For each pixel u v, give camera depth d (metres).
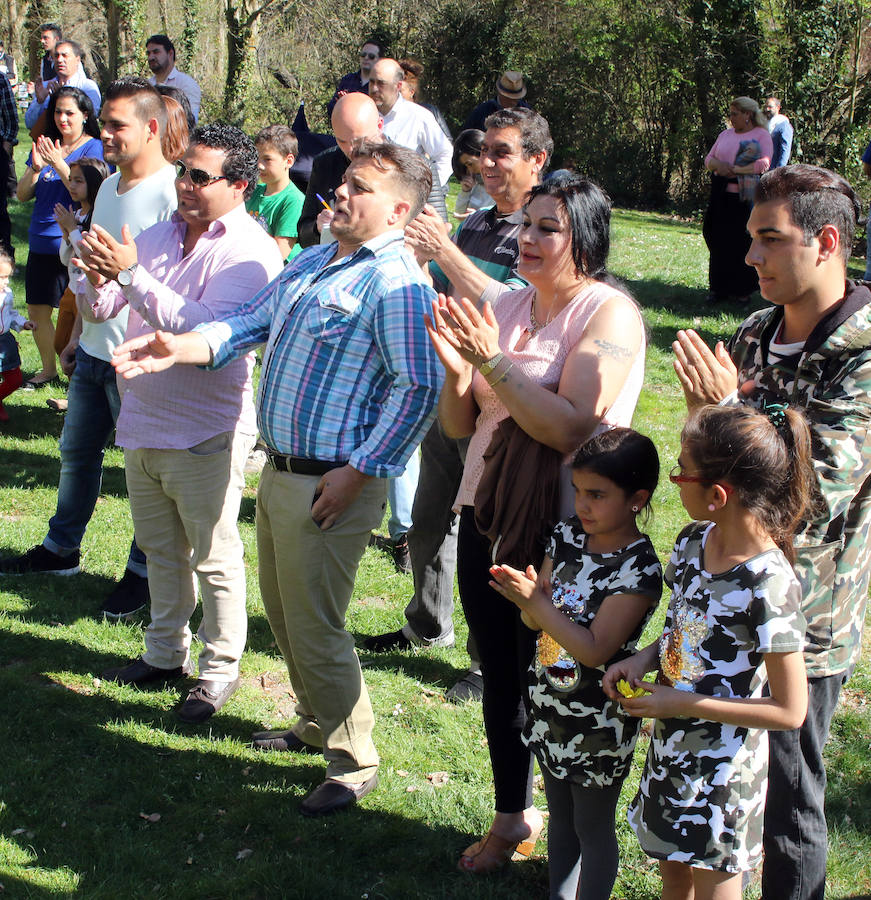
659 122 21.97
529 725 2.96
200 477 3.89
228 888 3.12
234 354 3.59
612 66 22.05
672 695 2.42
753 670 2.43
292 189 7.00
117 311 4.07
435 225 3.47
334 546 3.33
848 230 2.58
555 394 2.81
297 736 3.88
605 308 2.89
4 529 5.59
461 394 3.05
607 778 2.81
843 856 3.37
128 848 3.27
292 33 25.78
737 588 2.41
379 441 3.21
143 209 4.52
